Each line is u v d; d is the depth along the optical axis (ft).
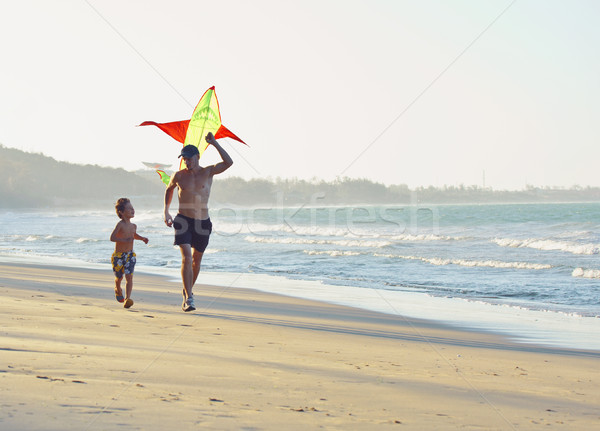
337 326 33.14
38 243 119.24
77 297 37.27
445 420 13.98
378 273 69.67
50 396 12.96
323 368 19.81
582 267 72.95
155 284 51.60
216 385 15.87
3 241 126.21
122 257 33.04
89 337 21.88
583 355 26.86
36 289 40.45
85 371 15.94
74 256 85.87
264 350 22.80
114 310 31.76
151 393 14.21
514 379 20.36
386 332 31.89
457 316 39.52
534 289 55.42
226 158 32.65
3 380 13.99
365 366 20.95
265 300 44.62
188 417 12.35
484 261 81.25
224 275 65.72
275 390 15.89
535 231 143.43
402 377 19.24
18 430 10.45
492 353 26.40
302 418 13.16
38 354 17.63
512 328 35.01
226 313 35.14
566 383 20.16
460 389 17.93
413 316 39.27
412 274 68.80
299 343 25.53
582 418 15.08
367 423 13.20
